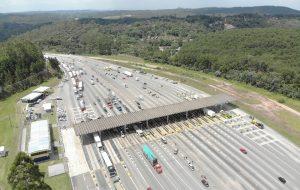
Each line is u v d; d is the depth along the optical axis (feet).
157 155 297.12
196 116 386.93
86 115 400.47
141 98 469.57
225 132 342.85
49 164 285.02
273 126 358.64
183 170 272.72
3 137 342.03
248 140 324.60
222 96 422.00
